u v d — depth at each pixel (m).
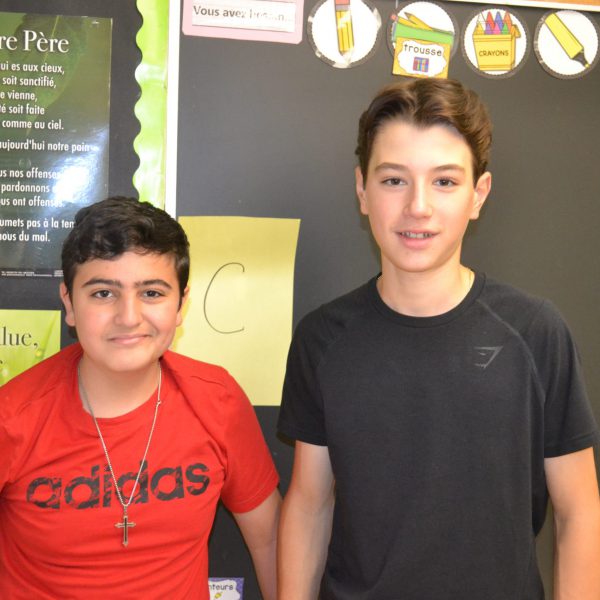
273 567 0.93
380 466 0.76
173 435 0.79
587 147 1.03
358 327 0.80
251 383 1.02
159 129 0.97
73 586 0.75
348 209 1.01
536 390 0.76
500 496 0.74
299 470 0.86
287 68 0.99
